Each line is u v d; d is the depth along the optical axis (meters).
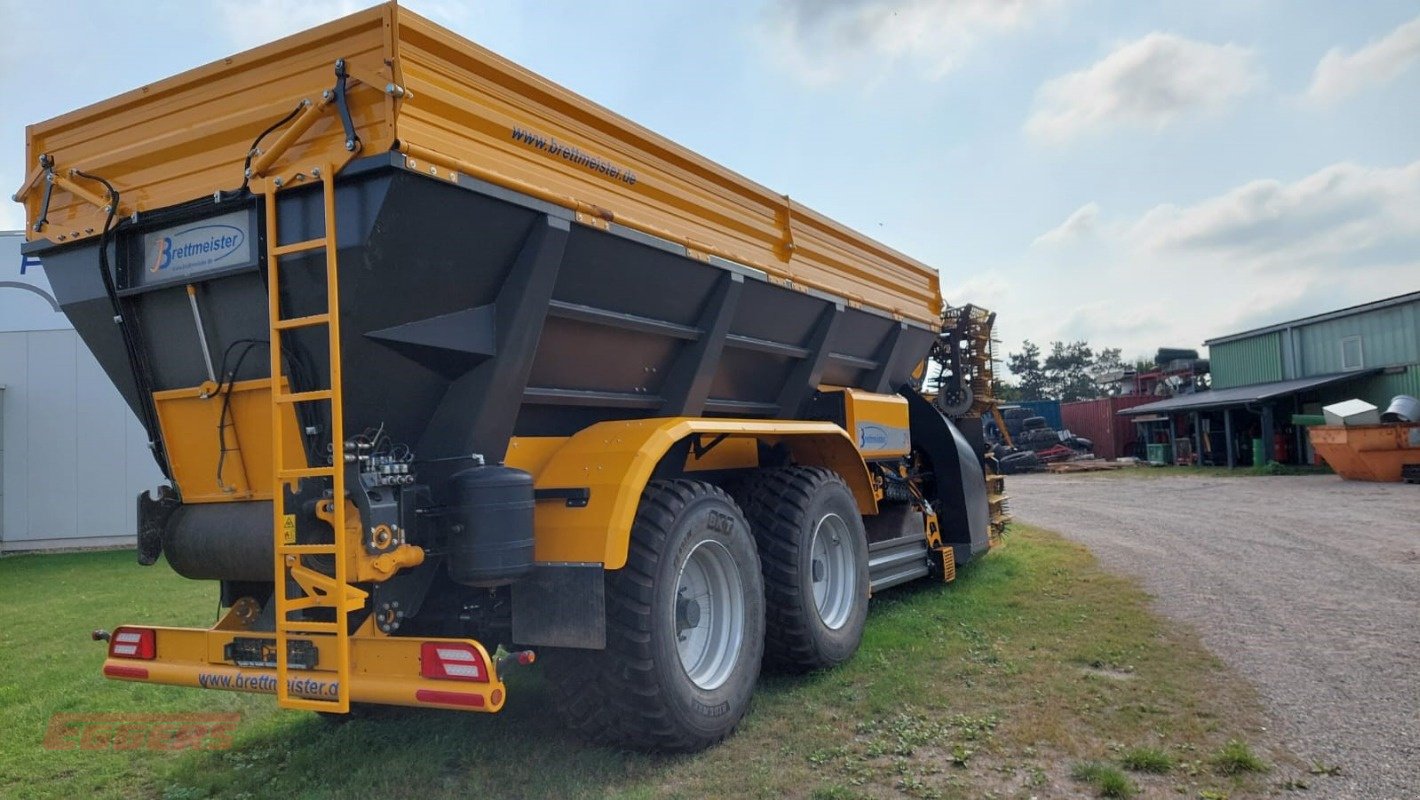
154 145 3.88
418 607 3.76
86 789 4.07
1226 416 27.81
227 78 3.75
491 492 3.66
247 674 3.71
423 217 3.43
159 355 4.06
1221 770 3.81
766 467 5.91
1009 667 5.45
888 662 5.63
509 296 3.91
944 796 3.60
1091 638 6.13
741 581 4.62
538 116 3.99
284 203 3.54
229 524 3.88
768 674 5.45
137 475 15.67
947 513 8.58
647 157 4.70
